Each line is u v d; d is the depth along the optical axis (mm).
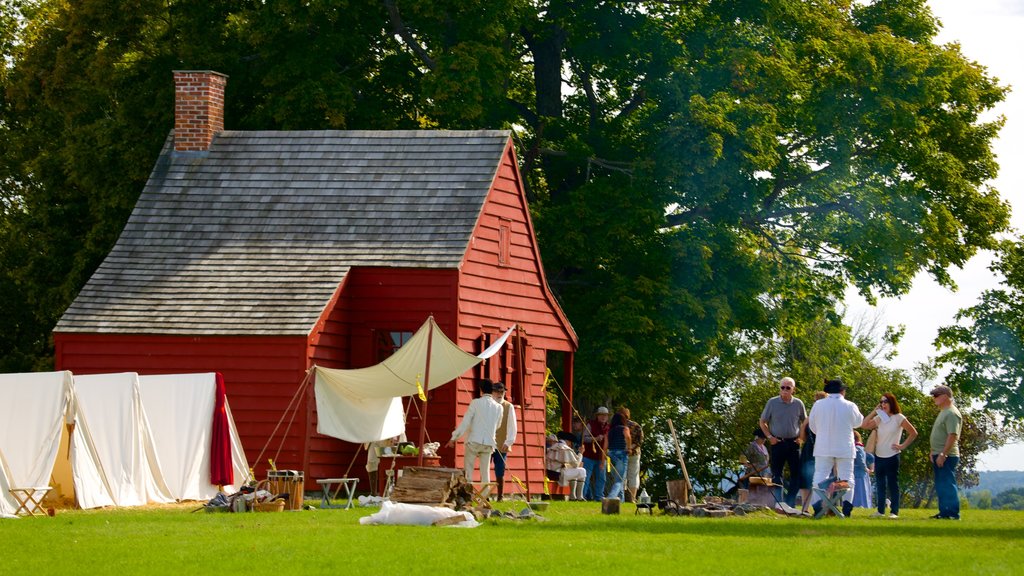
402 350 25156
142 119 38125
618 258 40031
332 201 30422
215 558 13773
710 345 40562
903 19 44719
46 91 40094
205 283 28906
